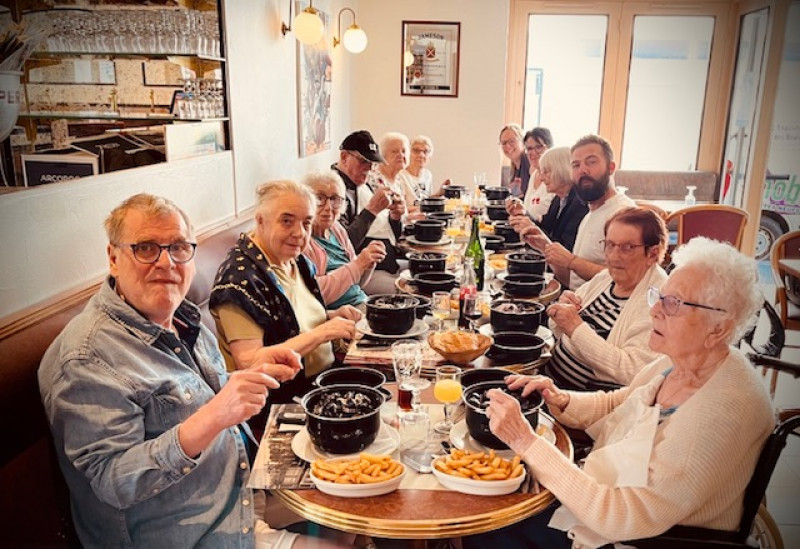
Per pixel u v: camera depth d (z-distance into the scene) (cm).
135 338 132
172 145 241
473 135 626
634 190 659
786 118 564
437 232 331
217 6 283
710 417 126
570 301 213
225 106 294
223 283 187
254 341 185
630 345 188
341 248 296
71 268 173
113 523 132
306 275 224
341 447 129
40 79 226
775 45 549
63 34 221
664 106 664
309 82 440
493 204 401
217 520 138
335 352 235
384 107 624
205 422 120
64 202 170
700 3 635
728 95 650
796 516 252
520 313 199
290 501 122
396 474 124
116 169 236
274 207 199
